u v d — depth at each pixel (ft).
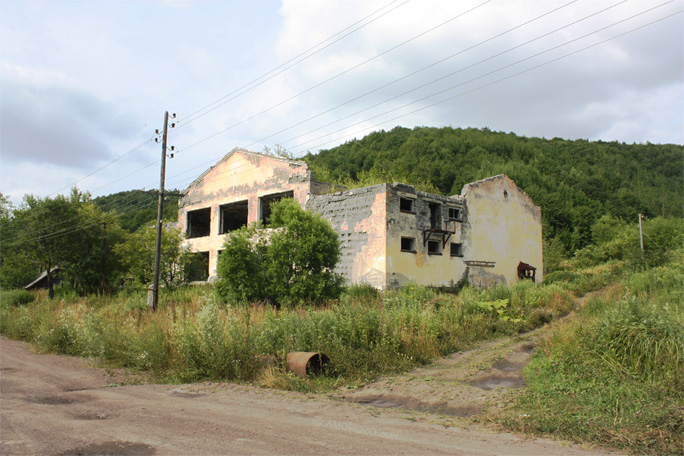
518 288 72.49
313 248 61.41
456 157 297.53
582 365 28.07
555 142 411.95
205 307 37.63
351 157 282.15
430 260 81.76
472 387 28.55
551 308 61.52
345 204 80.43
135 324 45.88
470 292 66.03
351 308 42.24
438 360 36.94
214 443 17.48
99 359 41.16
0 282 133.08
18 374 35.58
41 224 108.47
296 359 31.76
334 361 32.78
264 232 64.90
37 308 71.36
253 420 21.11
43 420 21.42
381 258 73.51
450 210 88.99
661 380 24.47
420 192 82.07
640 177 325.21
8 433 19.17
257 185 97.40
